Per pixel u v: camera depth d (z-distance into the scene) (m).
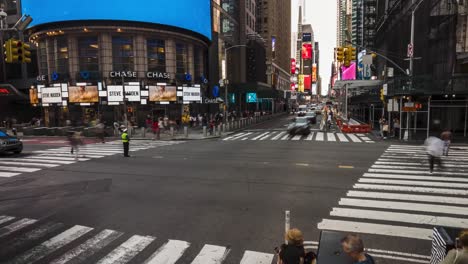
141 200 9.43
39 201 9.56
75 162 16.11
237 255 5.96
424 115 30.05
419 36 33.81
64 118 41.06
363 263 3.74
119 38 39.94
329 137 27.05
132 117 39.69
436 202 8.78
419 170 12.94
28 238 6.92
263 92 66.94
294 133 29.20
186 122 40.38
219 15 59.41
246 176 12.30
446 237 4.58
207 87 54.94
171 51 43.47
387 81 26.94
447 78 22.80
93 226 7.51
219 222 7.58
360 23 99.56
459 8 29.39
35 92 43.97
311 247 6.12
